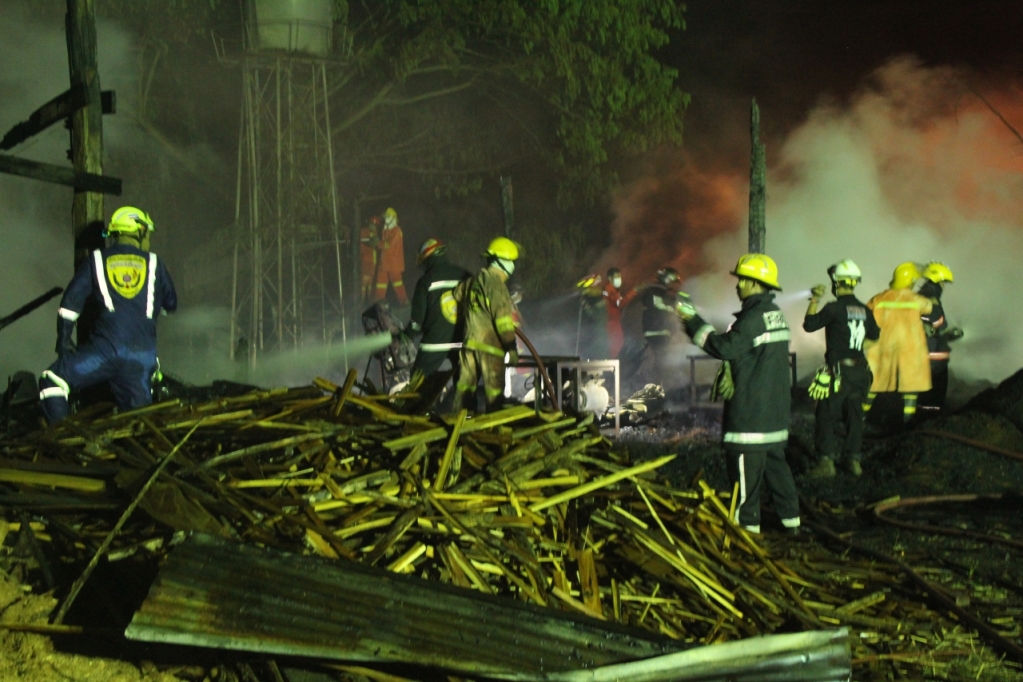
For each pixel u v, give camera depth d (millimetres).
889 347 10328
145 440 4926
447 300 8305
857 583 5227
